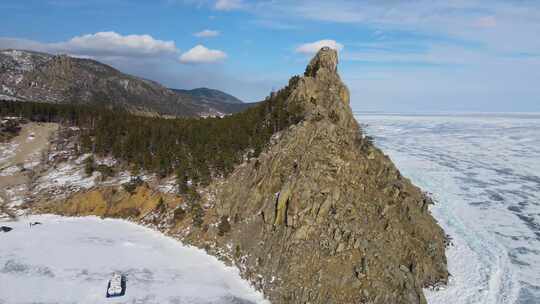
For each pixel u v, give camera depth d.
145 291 44.84
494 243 65.88
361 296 40.69
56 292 44.12
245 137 72.94
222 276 48.97
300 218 48.50
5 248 55.53
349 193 51.22
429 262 50.69
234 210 59.16
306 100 71.19
